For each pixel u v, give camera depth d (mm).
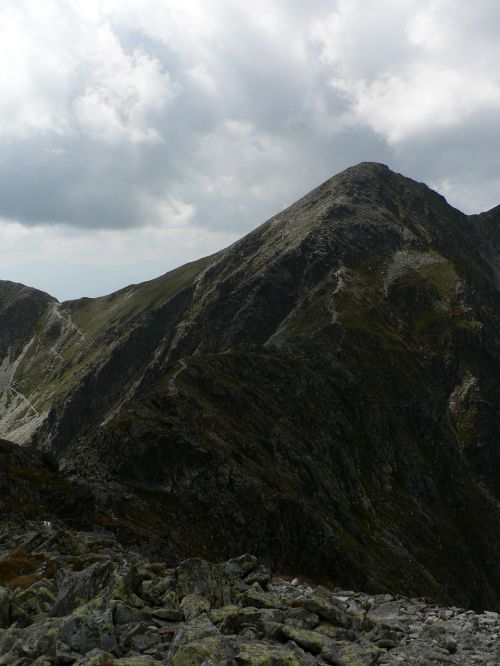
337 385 147375
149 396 94750
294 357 145625
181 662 13461
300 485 97125
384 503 126312
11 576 23781
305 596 21438
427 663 15305
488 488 164000
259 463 92312
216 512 75312
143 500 69750
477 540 139375
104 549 28375
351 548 91625
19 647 15117
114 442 76938
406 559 109938
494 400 189250
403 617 20500
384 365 170125
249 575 23891
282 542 78812
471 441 172375
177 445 79312
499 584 130500
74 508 50625
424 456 155375
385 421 147125
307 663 14047
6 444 52531
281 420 115625
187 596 18188
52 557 25797
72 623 15406
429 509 135000
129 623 16125
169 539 63219
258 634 16156
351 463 125125
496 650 17031
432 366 193500
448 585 113500
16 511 45531
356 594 24359
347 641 16312
